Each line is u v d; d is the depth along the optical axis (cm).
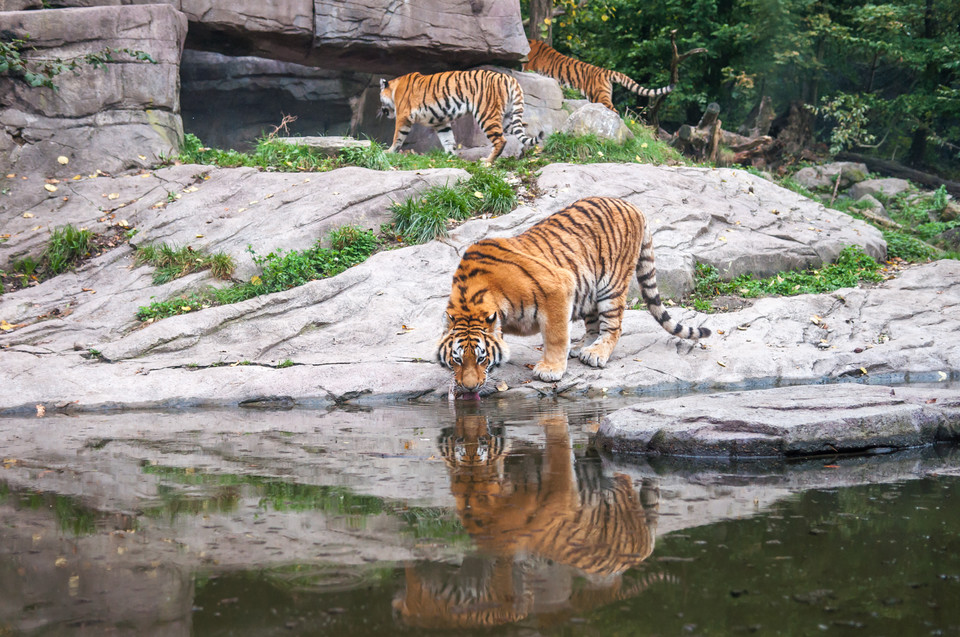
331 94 1553
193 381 602
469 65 1354
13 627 194
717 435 397
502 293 546
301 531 272
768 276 919
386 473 359
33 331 684
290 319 692
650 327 709
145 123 1030
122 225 877
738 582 224
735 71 1872
